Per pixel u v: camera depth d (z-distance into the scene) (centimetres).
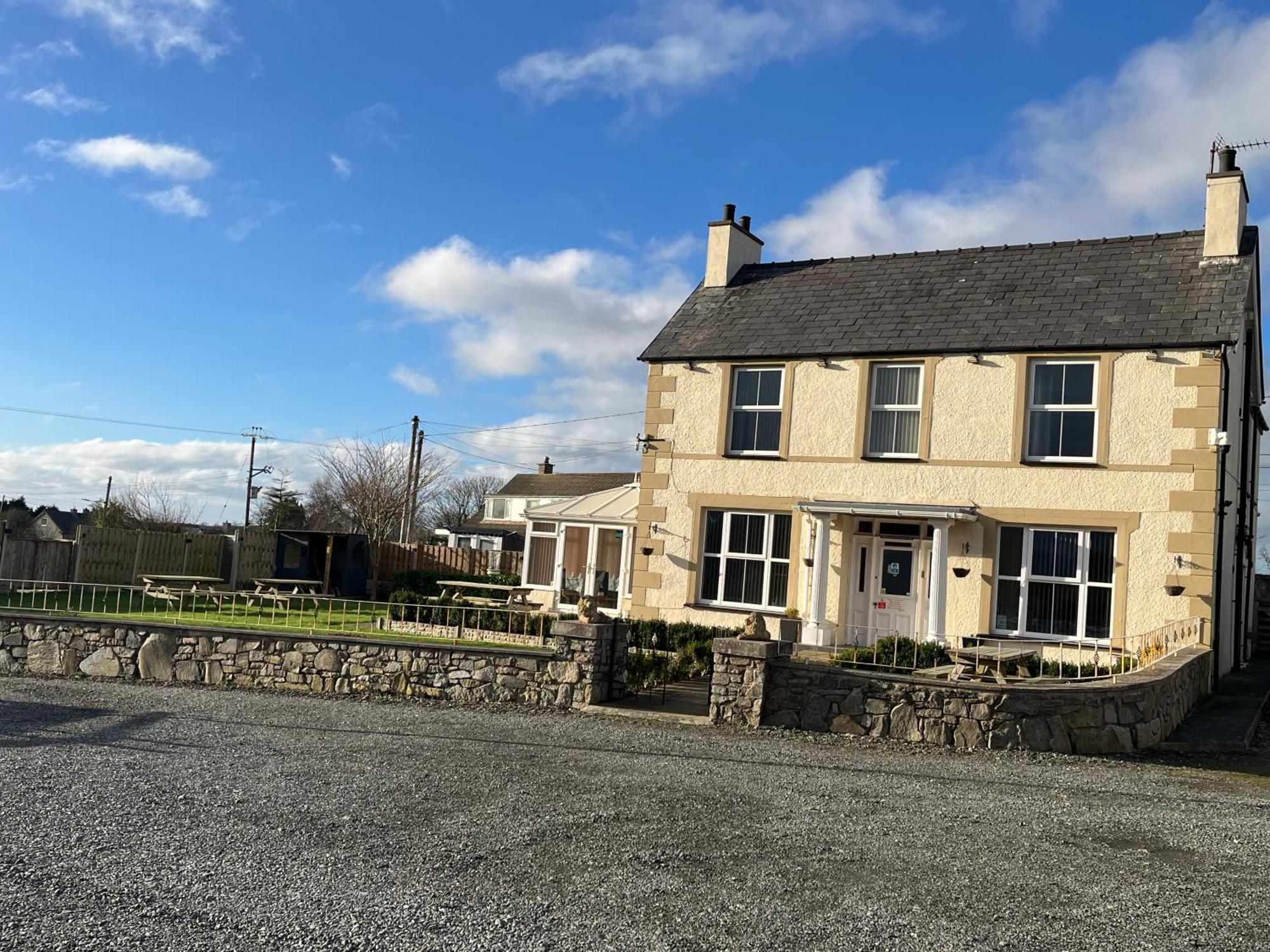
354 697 1343
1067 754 1088
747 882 634
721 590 1934
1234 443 1814
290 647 1402
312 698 1331
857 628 1788
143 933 524
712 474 1955
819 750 1071
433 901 584
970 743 1099
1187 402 1589
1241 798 912
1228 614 1850
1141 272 1753
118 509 4869
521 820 759
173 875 614
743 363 1950
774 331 1966
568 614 2112
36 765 893
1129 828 788
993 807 846
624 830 742
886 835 748
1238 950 543
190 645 1447
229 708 1236
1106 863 693
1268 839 767
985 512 1709
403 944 522
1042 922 577
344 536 3027
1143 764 1061
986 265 1928
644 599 1988
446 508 7912
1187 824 805
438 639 1609
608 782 893
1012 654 1307
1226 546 1772
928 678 1121
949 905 602
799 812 807
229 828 716
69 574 2658
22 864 622
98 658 1478
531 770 930
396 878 621
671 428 2000
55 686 1373
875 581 1827
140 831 701
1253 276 1791
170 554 2981
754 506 1908
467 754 999
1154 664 1307
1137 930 568
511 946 524
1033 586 1683
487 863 657
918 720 1123
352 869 636
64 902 562
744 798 851
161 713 1183
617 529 2447
